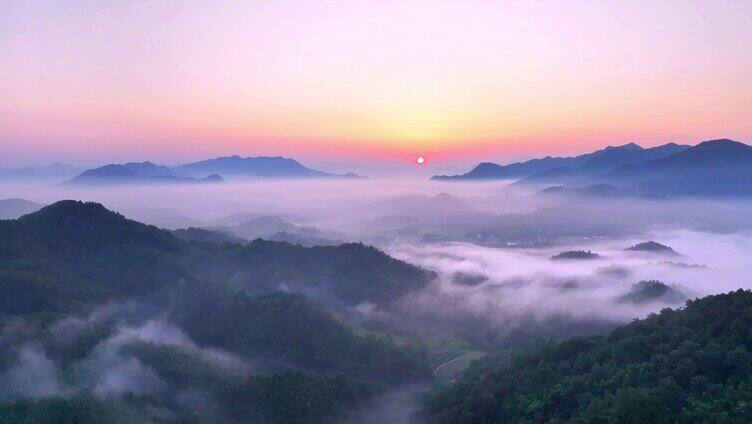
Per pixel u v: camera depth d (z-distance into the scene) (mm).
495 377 78688
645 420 50844
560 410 61062
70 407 68562
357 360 108000
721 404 50062
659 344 65938
